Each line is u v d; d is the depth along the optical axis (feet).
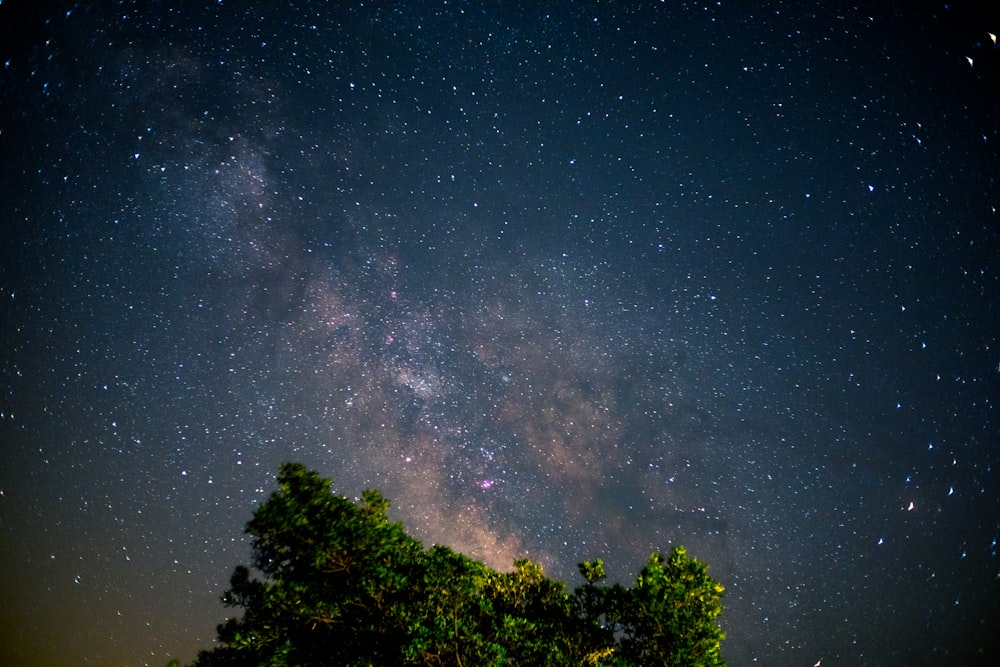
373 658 21.52
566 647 22.70
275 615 22.54
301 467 22.59
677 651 22.40
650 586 23.26
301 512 21.57
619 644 23.36
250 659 22.99
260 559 22.71
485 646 21.01
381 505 23.09
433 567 22.35
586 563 25.14
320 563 21.35
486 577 24.27
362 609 22.31
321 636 22.57
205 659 23.35
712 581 23.67
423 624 21.39
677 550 24.40
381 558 22.13
